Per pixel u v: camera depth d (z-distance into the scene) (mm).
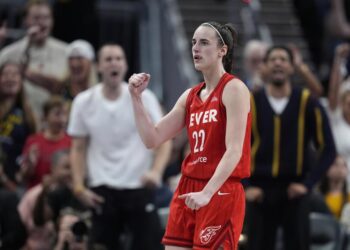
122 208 17594
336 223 19000
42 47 22781
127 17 31469
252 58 23172
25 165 19766
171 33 28203
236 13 28391
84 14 29094
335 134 22453
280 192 17484
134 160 17703
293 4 31375
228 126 11891
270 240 17688
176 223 12383
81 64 21719
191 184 12273
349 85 24000
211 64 12102
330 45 29297
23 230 18266
